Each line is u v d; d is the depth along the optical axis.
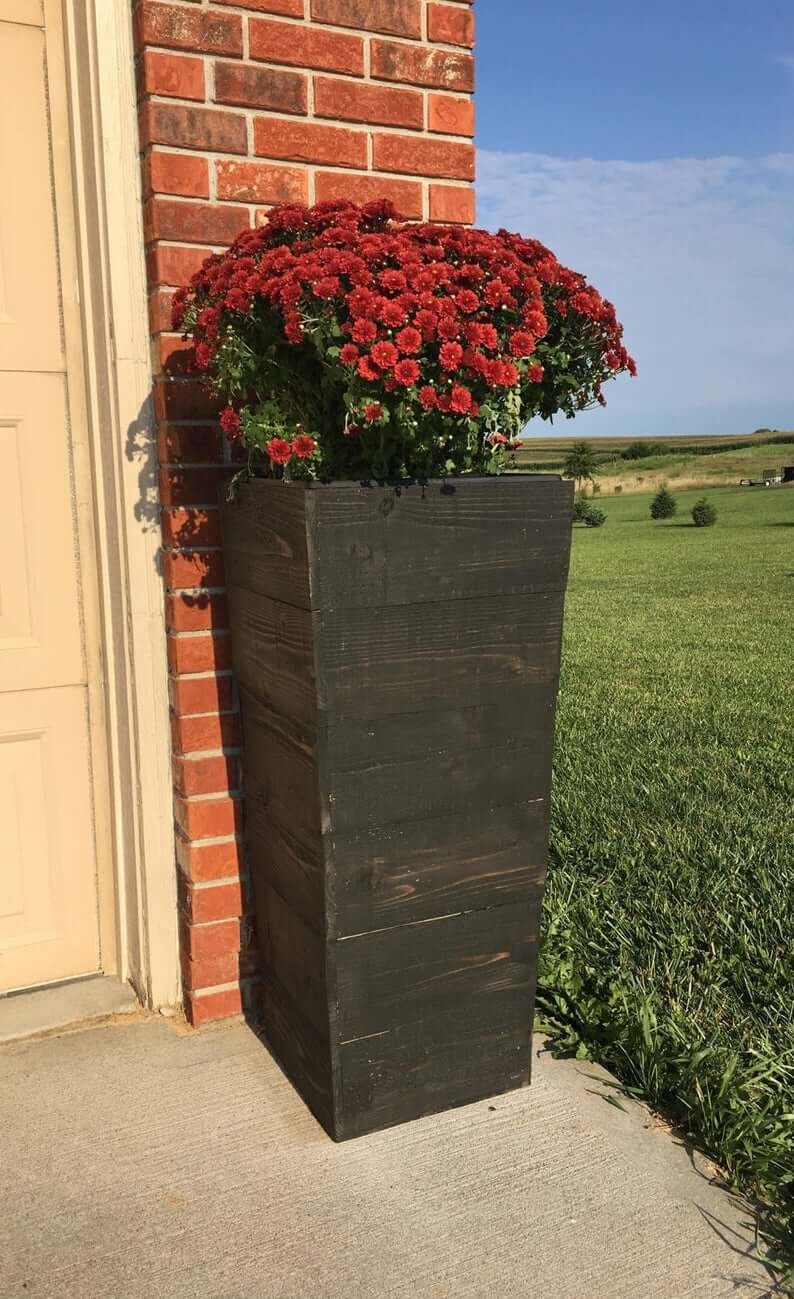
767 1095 2.11
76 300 2.34
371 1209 1.83
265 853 2.25
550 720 2.05
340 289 1.72
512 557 1.92
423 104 2.40
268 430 1.83
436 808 1.96
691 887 3.16
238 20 2.16
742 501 33.16
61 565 2.43
